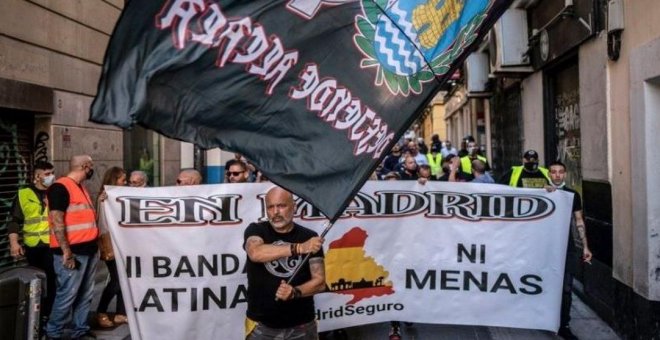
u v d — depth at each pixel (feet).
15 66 24.99
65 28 28.99
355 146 9.61
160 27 8.27
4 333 10.73
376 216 17.61
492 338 18.79
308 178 9.45
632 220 17.92
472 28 10.52
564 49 25.75
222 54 8.68
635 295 17.61
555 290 17.66
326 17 9.32
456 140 86.74
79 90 30.37
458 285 17.78
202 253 16.19
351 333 19.31
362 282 17.53
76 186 18.90
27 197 20.85
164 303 16.08
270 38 8.96
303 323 11.48
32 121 27.91
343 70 9.51
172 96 8.48
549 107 30.91
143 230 16.12
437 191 17.76
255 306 11.39
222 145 8.95
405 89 9.91
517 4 32.50
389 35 9.71
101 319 20.40
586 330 19.76
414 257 17.79
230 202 16.31
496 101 45.91
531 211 17.70
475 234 17.78
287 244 11.00
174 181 45.98
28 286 11.25
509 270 17.74
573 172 27.45
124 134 37.83
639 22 17.48
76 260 18.60
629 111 18.28
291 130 9.33
